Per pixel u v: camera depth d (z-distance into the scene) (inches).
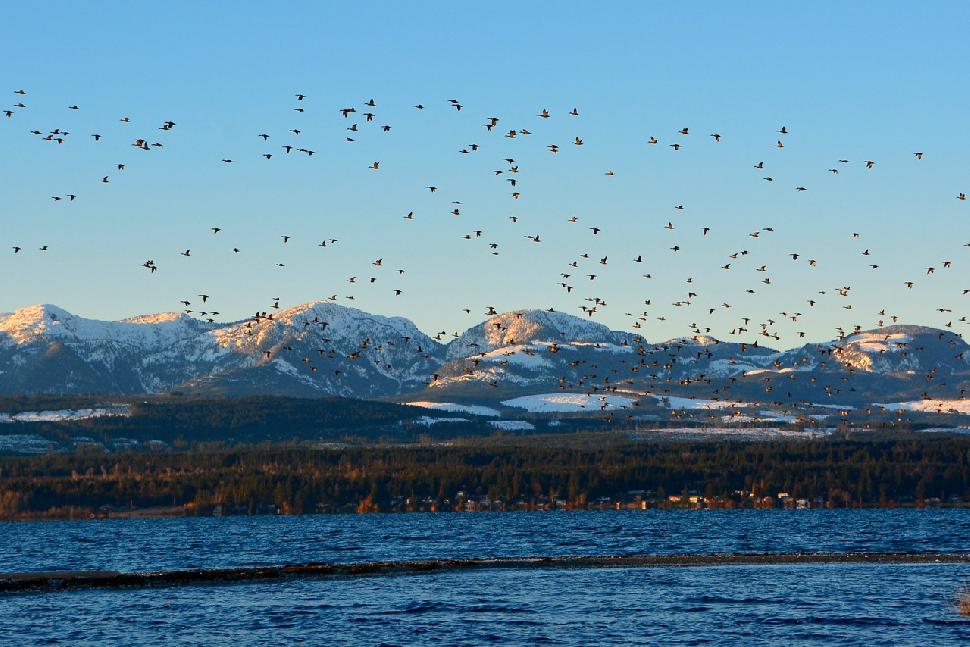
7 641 5162.4
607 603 5964.6
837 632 5152.6
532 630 5280.5
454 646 4980.3
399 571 7347.4
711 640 5034.5
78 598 6309.1
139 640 5167.3
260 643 5083.7
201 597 6314.0
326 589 6579.7
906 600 5930.1
